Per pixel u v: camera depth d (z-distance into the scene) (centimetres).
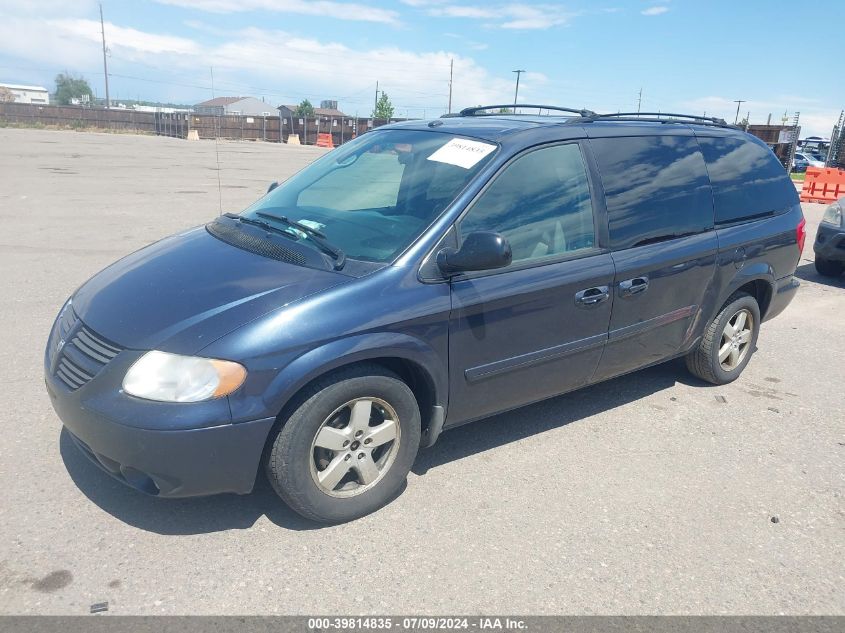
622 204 412
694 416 469
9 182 1571
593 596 287
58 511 320
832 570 314
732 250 478
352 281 314
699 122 509
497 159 363
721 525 343
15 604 262
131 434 278
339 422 320
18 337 545
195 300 306
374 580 288
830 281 927
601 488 371
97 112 6097
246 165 2406
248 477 297
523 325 365
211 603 269
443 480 370
